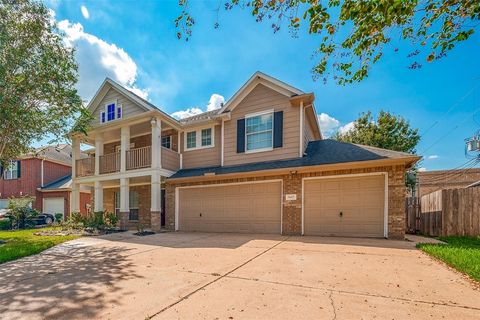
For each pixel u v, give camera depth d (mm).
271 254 6168
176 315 2988
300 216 9695
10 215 14906
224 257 5906
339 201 9258
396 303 3291
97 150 13797
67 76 10008
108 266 5262
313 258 5723
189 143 13594
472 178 25688
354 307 3176
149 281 4234
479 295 3559
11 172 21406
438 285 3947
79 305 3318
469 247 6500
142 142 14938
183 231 11594
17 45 9141
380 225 8625
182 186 12203
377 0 2973
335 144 11367
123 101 13641
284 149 11016
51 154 22406
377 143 19516
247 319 2873
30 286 4086
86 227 11609
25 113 9336
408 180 17734
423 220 10172
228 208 11219
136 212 14492
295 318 2885
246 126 11961
